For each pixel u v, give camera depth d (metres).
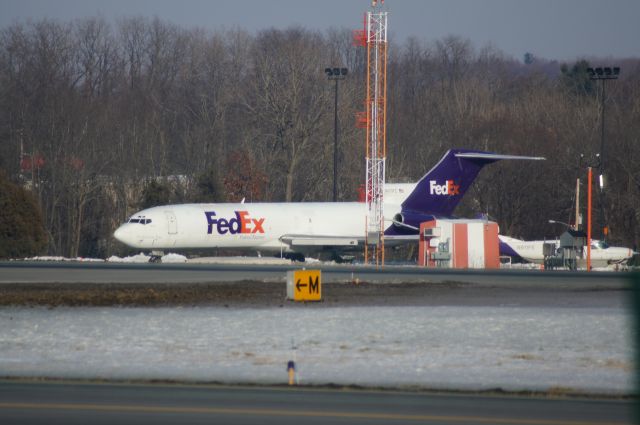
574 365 121.94
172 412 89.50
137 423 84.69
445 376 113.62
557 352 131.38
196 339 141.25
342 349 132.75
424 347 134.88
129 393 99.62
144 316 166.00
